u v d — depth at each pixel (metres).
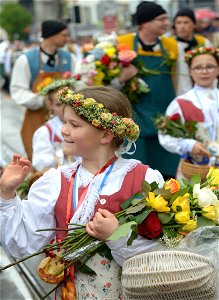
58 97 3.38
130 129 3.30
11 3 33.47
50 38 8.11
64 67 8.27
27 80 8.15
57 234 3.32
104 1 17.42
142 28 7.23
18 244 3.26
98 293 3.22
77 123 3.28
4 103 19.34
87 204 3.26
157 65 7.29
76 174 3.38
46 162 6.01
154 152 7.23
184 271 2.74
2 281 5.24
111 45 6.95
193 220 3.08
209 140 6.09
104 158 3.37
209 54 6.22
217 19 15.20
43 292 5.07
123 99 3.37
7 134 13.03
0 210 3.21
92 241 3.17
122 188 3.29
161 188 3.19
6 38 34.88
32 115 8.17
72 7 24.20
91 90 3.35
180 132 6.01
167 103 7.34
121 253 3.10
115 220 3.08
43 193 3.34
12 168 3.20
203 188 3.21
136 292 2.82
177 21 9.22
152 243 3.11
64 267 3.18
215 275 2.95
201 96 6.22
